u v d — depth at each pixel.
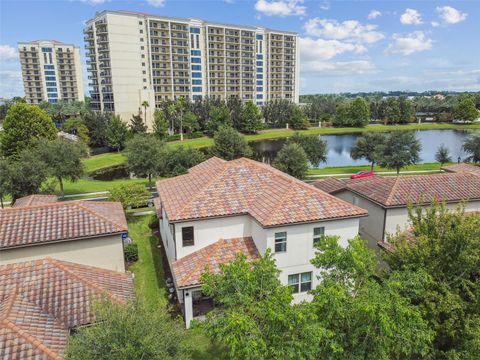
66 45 156.62
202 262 17.50
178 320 11.83
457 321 12.12
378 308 10.11
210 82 130.00
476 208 23.81
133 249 23.50
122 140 74.88
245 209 19.14
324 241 12.73
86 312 13.20
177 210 18.69
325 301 10.26
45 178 33.78
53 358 10.61
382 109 134.75
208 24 124.50
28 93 153.12
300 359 9.09
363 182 26.81
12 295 13.31
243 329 9.22
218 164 25.70
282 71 151.38
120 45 104.69
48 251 17.52
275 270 11.75
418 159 47.31
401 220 22.83
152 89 110.19
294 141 51.00
